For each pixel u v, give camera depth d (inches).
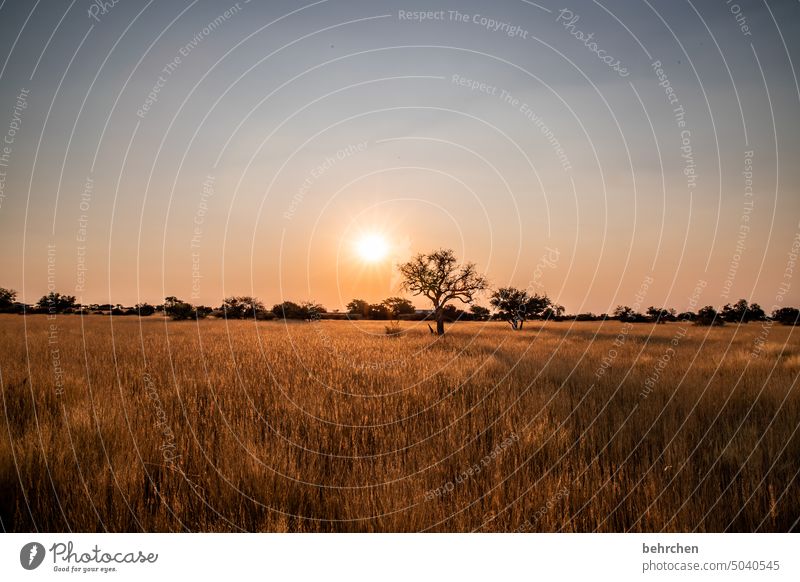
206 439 229.8
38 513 165.8
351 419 280.8
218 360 460.4
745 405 314.7
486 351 634.2
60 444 206.7
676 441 239.9
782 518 173.0
